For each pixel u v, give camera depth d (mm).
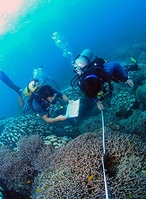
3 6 23078
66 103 7988
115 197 2525
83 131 6250
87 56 3426
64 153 3705
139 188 2576
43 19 40938
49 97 4227
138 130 4957
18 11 27672
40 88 4234
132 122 5500
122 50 20016
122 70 3357
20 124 6938
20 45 48469
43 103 4207
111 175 2973
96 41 47562
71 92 8578
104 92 3006
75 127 6906
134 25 45344
